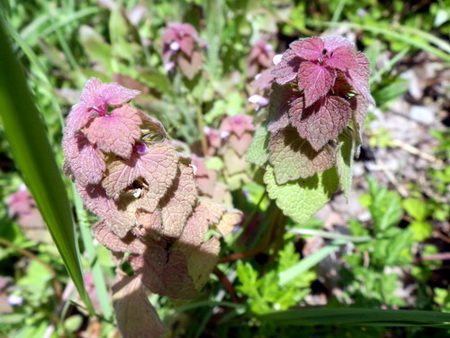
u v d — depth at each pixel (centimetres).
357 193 19
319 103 8
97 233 9
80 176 8
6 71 5
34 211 15
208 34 20
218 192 13
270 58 16
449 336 13
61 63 20
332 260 17
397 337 15
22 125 6
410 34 23
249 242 15
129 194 9
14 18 22
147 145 8
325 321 11
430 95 22
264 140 10
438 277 16
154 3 24
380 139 20
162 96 18
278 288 13
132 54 20
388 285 14
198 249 10
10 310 14
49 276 15
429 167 20
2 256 16
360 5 24
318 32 24
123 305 10
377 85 19
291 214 10
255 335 14
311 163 9
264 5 21
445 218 18
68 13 23
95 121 8
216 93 18
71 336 14
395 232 14
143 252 9
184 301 11
